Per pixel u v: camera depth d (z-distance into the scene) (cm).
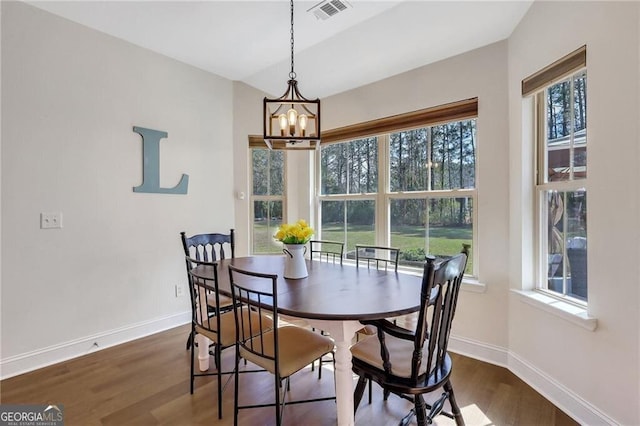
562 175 200
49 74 232
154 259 291
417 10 223
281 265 242
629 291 144
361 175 332
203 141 327
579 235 188
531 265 220
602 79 156
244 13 236
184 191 311
